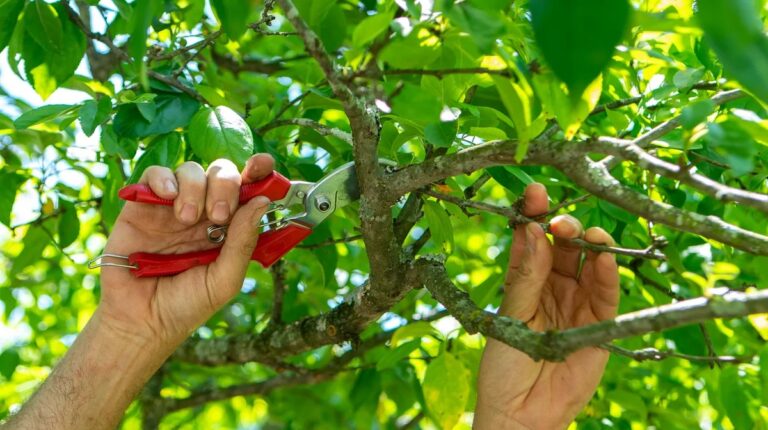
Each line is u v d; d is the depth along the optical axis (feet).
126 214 5.76
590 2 2.51
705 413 11.93
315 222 5.54
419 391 9.50
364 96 4.62
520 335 4.13
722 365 6.61
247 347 8.73
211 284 5.65
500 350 5.79
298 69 7.97
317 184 5.48
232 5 3.58
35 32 6.63
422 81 5.03
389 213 5.15
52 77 6.93
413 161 6.61
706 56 5.87
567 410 5.75
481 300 7.63
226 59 10.32
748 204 3.52
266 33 6.14
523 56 4.87
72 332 13.69
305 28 3.84
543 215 5.43
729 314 3.45
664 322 3.58
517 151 3.82
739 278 7.85
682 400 9.41
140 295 5.74
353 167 5.50
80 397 5.65
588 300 5.80
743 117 4.64
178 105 6.58
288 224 5.55
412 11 3.73
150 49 7.07
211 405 14.74
